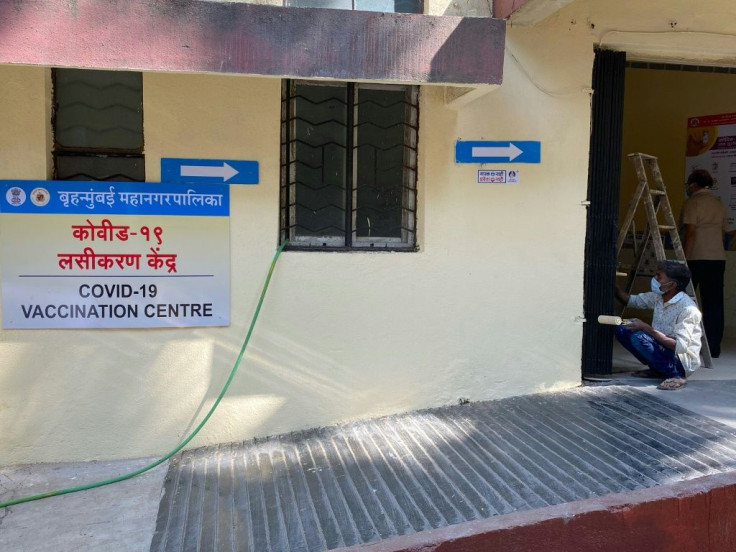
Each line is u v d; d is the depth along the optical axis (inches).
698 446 149.8
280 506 129.7
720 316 235.5
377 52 135.0
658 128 289.0
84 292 152.9
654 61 206.4
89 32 121.8
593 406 178.1
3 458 153.3
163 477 145.4
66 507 133.3
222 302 160.7
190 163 155.9
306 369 167.9
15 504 134.9
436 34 138.3
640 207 290.2
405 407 176.9
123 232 153.4
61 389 154.3
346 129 171.5
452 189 175.3
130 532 122.6
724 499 126.0
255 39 128.7
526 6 161.3
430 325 176.6
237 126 157.8
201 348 160.9
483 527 112.8
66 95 154.4
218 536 119.6
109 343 155.8
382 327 172.7
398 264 172.2
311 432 167.5
